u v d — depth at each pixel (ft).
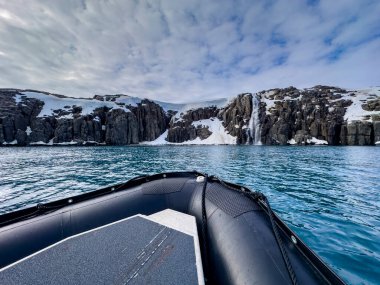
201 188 13.03
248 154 106.42
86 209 10.87
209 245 9.04
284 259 6.20
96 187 37.70
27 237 8.79
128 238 8.18
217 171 53.01
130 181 14.26
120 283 5.92
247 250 7.24
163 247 7.56
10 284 6.01
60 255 7.18
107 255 7.11
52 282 6.01
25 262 6.88
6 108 242.37
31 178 46.26
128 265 6.62
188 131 322.55
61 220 9.96
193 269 6.41
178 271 6.33
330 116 217.97
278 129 236.02
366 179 40.75
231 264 7.18
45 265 6.71
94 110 294.87
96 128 269.85
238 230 8.41
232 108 310.65
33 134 240.53
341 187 34.47
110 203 11.62
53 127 257.96
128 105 332.39
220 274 7.33
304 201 26.73
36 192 34.45
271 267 6.34
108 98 388.37
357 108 221.05
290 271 5.78
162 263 6.70
